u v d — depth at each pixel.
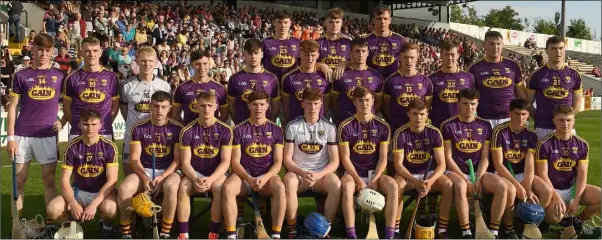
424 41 31.09
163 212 5.07
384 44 6.89
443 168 5.49
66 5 19.17
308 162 5.61
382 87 6.41
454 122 5.79
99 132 5.82
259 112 5.50
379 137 5.64
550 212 5.46
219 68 17.61
